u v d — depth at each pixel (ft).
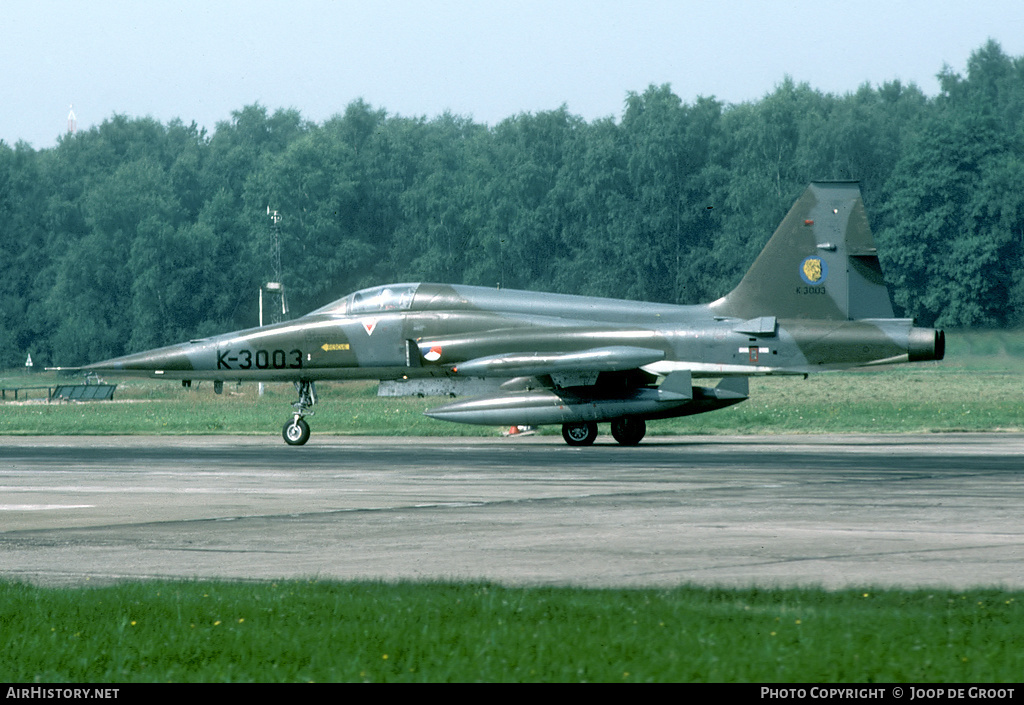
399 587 113.19
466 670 80.64
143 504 201.36
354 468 275.59
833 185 359.87
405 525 169.17
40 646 88.63
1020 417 453.17
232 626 94.22
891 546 142.51
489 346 369.91
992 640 86.58
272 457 316.40
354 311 388.78
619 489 217.36
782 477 236.63
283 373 385.70
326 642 88.53
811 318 359.25
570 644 86.38
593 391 360.89
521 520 173.17
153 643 89.20
